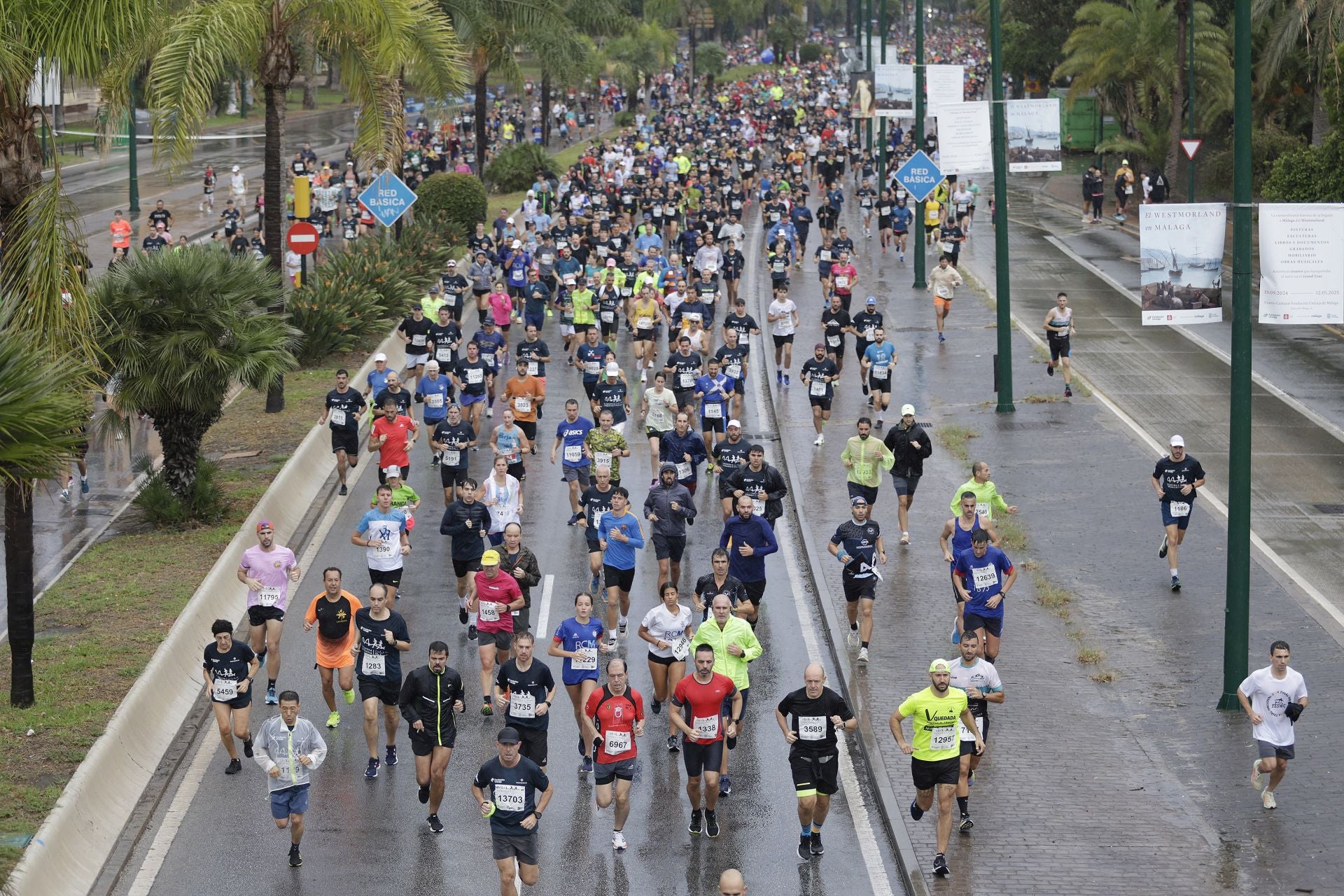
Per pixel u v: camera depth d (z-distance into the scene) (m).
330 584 51.62
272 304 77.38
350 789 48.53
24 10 51.00
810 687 42.97
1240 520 53.22
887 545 72.06
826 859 44.09
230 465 83.00
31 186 53.12
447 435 75.50
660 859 43.91
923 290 141.50
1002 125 96.12
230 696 48.78
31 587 51.03
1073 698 54.75
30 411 42.31
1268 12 173.12
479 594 53.72
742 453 71.94
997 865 42.94
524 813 39.44
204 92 84.62
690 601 64.88
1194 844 44.16
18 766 46.28
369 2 94.94
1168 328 123.94
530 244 139.62
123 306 70.12
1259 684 46.09
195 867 43.22
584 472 75.12
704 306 111.75
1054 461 85.44
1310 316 53.19
